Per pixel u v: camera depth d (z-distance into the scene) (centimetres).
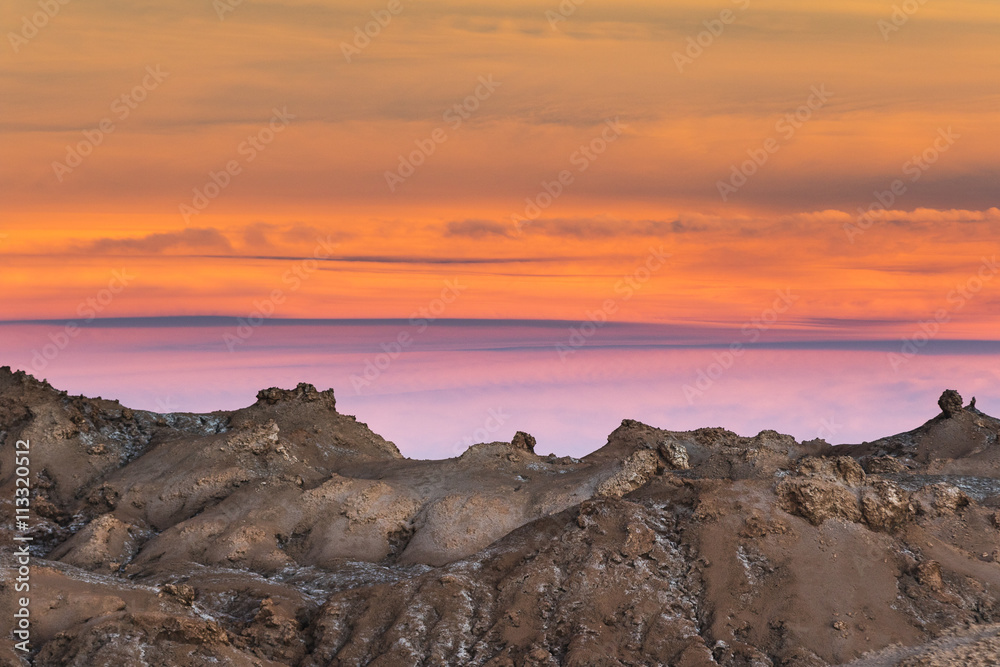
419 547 9388
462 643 6612
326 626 6950
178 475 10625
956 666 5753
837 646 6194
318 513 9950
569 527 7438
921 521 7350
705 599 6625
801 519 7056
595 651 6269
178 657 5872
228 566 8944
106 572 8756
